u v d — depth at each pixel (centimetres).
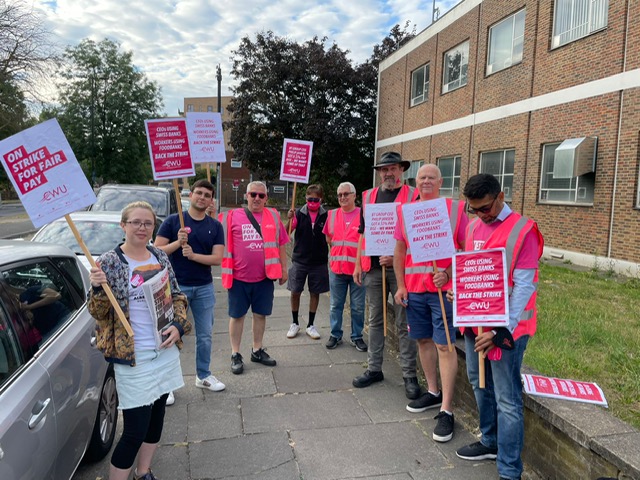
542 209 1249
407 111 2042
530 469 315
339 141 2609
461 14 1617
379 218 433
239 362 490
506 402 292
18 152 258
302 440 359
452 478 312
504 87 1400
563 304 654
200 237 424
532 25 1277
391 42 2997
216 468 323
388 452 343
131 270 267
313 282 604
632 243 996
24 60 2250
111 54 3891
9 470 189
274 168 2777
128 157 3981
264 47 2625
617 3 1020
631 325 541
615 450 247
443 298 372
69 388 263
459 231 386
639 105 977
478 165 1543
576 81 1138
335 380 471
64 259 340
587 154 1079
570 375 394
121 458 262
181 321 283
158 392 271
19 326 241
